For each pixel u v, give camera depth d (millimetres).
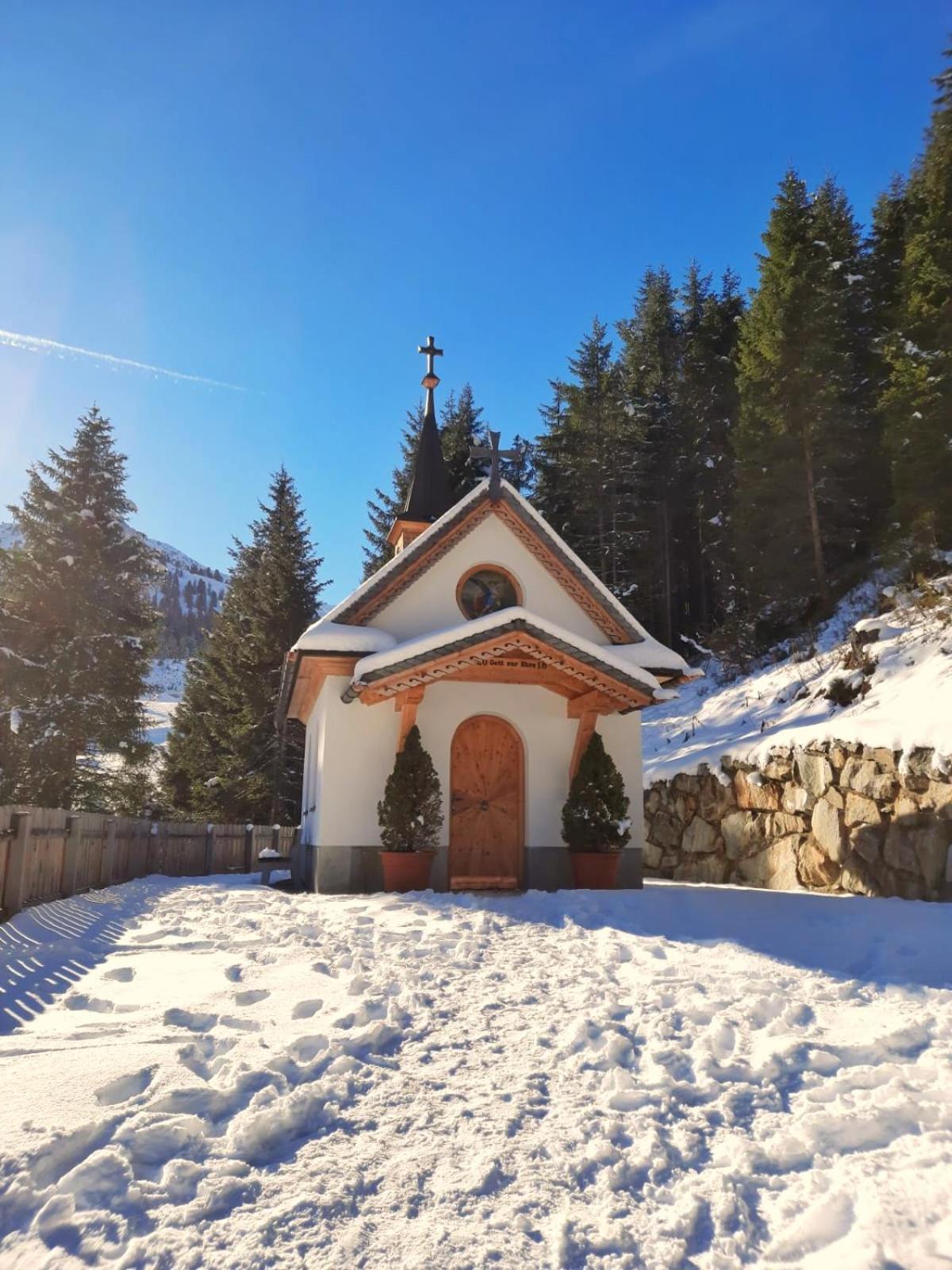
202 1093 4258
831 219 37688
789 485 27016
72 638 31328
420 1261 3000
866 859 13047
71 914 11039
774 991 6504
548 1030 5602
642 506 39656
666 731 23625
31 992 6543
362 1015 5770
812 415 27406
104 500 33656
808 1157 3869
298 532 42156
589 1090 4621
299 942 8852
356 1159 3752
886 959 7496
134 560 33469
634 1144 3980
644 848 19984
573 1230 3215
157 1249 3049
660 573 39344
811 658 21906
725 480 37406
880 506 28312
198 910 12227
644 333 48094
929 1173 3605
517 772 15180
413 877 13133
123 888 15430
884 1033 5344
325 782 13984
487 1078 4754
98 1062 4664
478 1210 3357
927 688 13945
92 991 6609
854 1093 4547
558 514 42281
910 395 23172
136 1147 3717
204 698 43156
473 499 15648
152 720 33656
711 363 40688
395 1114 4242
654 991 6457
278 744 37094
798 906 9945
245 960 7934
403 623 15242
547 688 14805
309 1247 3082
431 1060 5051
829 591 26109
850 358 31078
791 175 32406
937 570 19672
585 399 41875
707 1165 3816
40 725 29609
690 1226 3283
